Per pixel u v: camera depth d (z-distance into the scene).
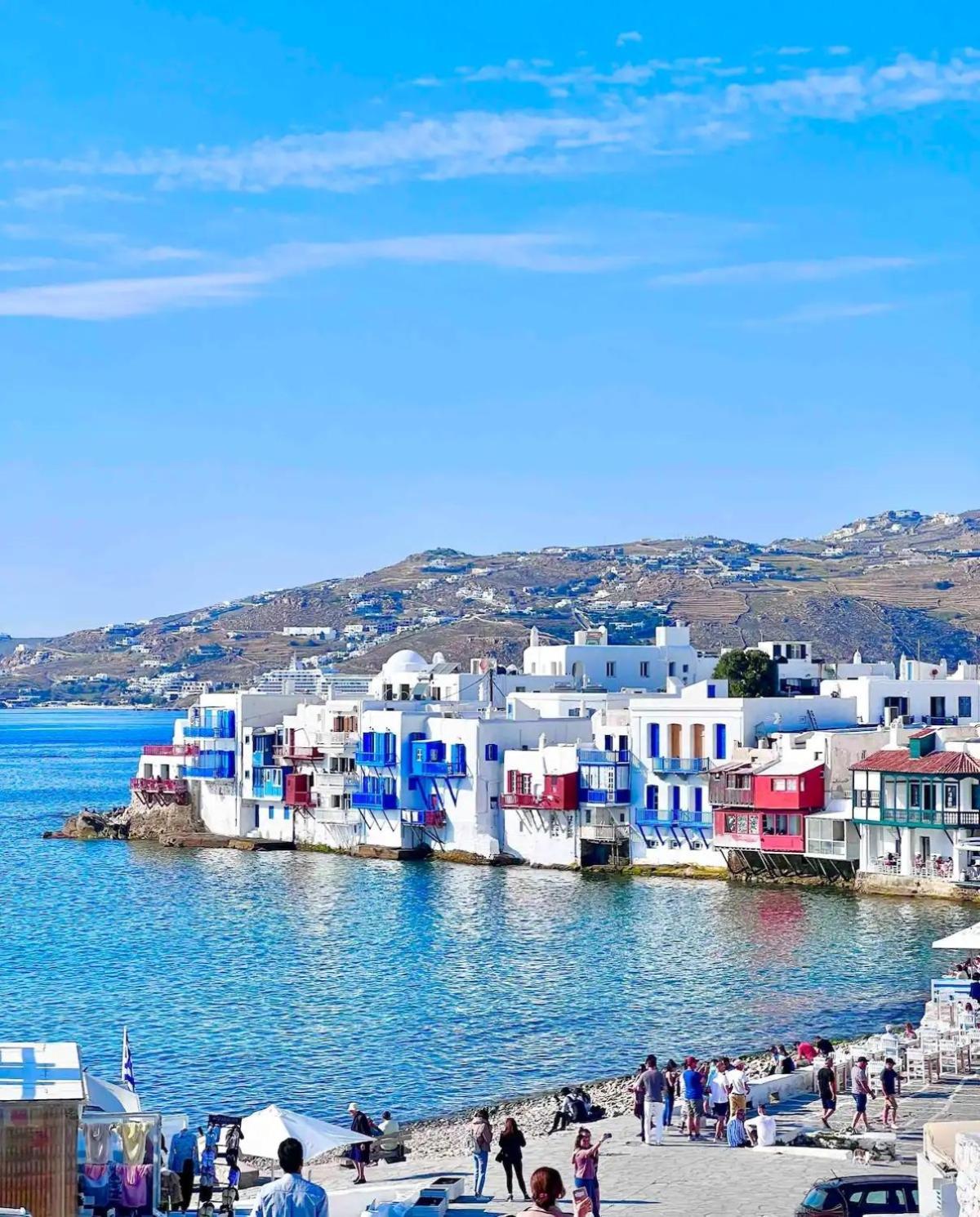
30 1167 45.25
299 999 98.31
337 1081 78.75
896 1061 66.50
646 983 100.56
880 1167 53.75
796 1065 71.38
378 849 172.62
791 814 142.88
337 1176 60.28
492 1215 50.41
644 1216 48.66
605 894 140.25
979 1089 64.31
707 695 162.38
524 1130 68.12
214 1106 74.19
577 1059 82.25
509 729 166.38
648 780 154.62
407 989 100.56
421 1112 73.00
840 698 159.00
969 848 131.00
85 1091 46.00
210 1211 50.50
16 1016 94.50
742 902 133.62
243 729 190.88
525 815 162.25
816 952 109.75
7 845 197.38
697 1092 60.25
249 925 128.88
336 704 180.88
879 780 135.38
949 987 77.56
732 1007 93.44
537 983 101.69
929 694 165.00
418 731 171.00
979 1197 32.25
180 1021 92.38
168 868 168.75
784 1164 54.84
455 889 146.62
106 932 126.88
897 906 129.25
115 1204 48.31
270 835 188.25
